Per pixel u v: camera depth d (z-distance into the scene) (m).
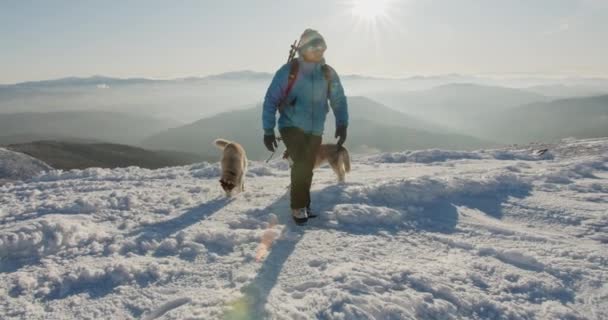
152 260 3.16
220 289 2.67
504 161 8.92
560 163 7.74
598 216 4.15
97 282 2.83
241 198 5.28
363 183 5.98
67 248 3.43
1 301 2.57
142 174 7.89
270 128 4.04
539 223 4.14
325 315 2.30
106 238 3.65
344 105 4.28
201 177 7.48
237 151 5.74
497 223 4.11
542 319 2.33
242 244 3.46
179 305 2.50
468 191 5.09
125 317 2.41
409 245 3.47
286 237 3.59
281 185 6.29
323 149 6.49
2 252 3.26
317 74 4.01
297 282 2.72
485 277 2.82
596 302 2.53
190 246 3.40
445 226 3.97
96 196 5.05
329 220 4.09
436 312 2.39
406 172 7.50
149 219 4.27
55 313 2.45
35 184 6.91
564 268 2.92
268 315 2.29
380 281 2.65
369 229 3.86
